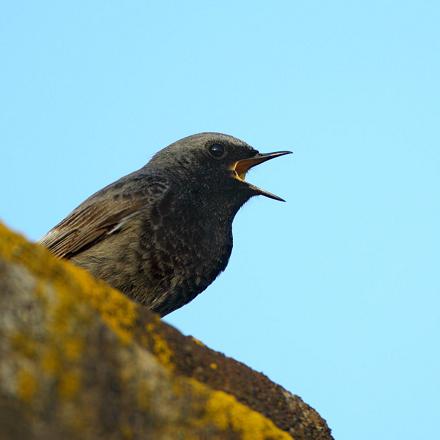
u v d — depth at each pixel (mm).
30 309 7098
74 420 6926
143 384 7738
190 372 9641
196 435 8219
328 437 11352
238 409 8922
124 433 7348
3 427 6406
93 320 7512
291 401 11086
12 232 7719
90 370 7254
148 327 9250
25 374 6746
